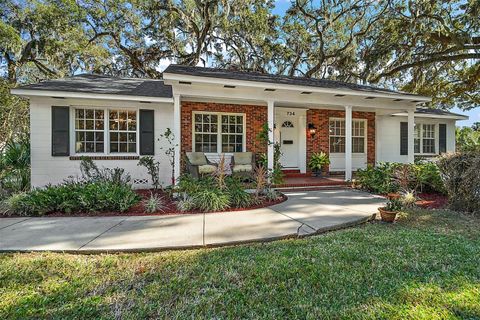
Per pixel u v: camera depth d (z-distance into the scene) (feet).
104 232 14.38
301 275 9.50
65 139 27.63
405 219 17.07
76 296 8.37
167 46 61.87
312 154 36.96
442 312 7.40
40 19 46.21
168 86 34.35
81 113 28.60
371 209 19.38
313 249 11.87
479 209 18.30
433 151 42.93
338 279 9.21
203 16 52.70
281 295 8.33
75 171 27.91
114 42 60.85
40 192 19.49
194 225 15.72
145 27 57.62
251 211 19.24
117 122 29.71
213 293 8.46
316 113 37.24
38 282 9.22
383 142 39.81
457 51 44.39
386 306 7.70
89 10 52.26
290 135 36.81
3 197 23.49
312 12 57.36
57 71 55.42
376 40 49.73
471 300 7.94
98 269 10.20
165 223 16.17
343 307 7.68
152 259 11.11
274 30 62.49
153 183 28.53
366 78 51.21
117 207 19.30
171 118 30.68
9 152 27.12
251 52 65.67
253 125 34.42
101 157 28.60
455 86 52.34
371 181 27.76
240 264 10.41
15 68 47.55
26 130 45.52
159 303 7.95
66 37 50.67
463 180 18.98
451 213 18.49
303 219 16.83
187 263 10.62
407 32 43.50
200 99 30.81
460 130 76.38
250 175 27.86
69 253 11.82
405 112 36.73
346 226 15.93
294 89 26.53
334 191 27.84
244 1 51.21
